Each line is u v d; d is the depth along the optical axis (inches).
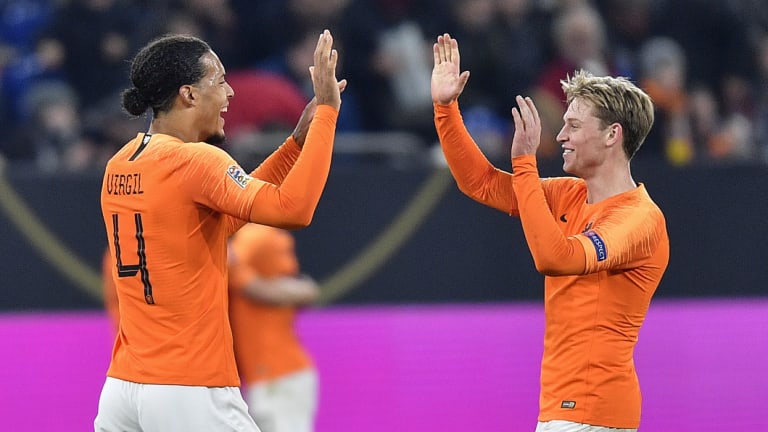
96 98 1322.6
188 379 585.0
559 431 616.4
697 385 1079.0
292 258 1042.7
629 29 1526.8
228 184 571.5
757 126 1494.8
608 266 599.5
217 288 597.9
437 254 1061.8
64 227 1013.8
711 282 1084.5
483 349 1063.6
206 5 1374.3
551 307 632.4
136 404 592.1
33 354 1003.9
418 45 1416.1
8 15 1466.5
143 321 594.6
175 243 584.4
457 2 1425.9
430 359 1058.7
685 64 1546.5
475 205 1065.5
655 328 1076.5
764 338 1088.2
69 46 1323.8
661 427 1071.6
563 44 1331.2
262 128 1126.4
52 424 1003.3
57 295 1010.7
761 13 1642.5
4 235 1004.6
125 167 597.9
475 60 1369.3
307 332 1046.4
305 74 1332.4
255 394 1017.5
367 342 1052.5
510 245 1070.4
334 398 1046.4
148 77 595.2
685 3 1561.3
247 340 1014.4
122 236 597.0
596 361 615.5
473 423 1059.3
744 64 1557.6
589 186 637.3
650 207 625.0
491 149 1213.1
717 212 1085.8
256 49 1409.9
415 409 1054.4
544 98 1283.2
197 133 608.4
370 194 1056.8
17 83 1332.4
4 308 1002.1
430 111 1354.6
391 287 1057.5
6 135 1305.4
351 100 1349.7
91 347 1014.4
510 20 1414.9
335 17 1386.6
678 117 1350.9
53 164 1165.1
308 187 569.3
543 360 638.5
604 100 624.4
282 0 1408.7
